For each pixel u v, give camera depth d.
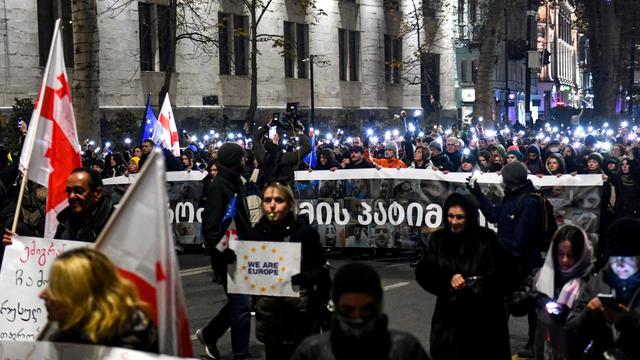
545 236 7.59
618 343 4.91
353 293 3.54
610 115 46.62
